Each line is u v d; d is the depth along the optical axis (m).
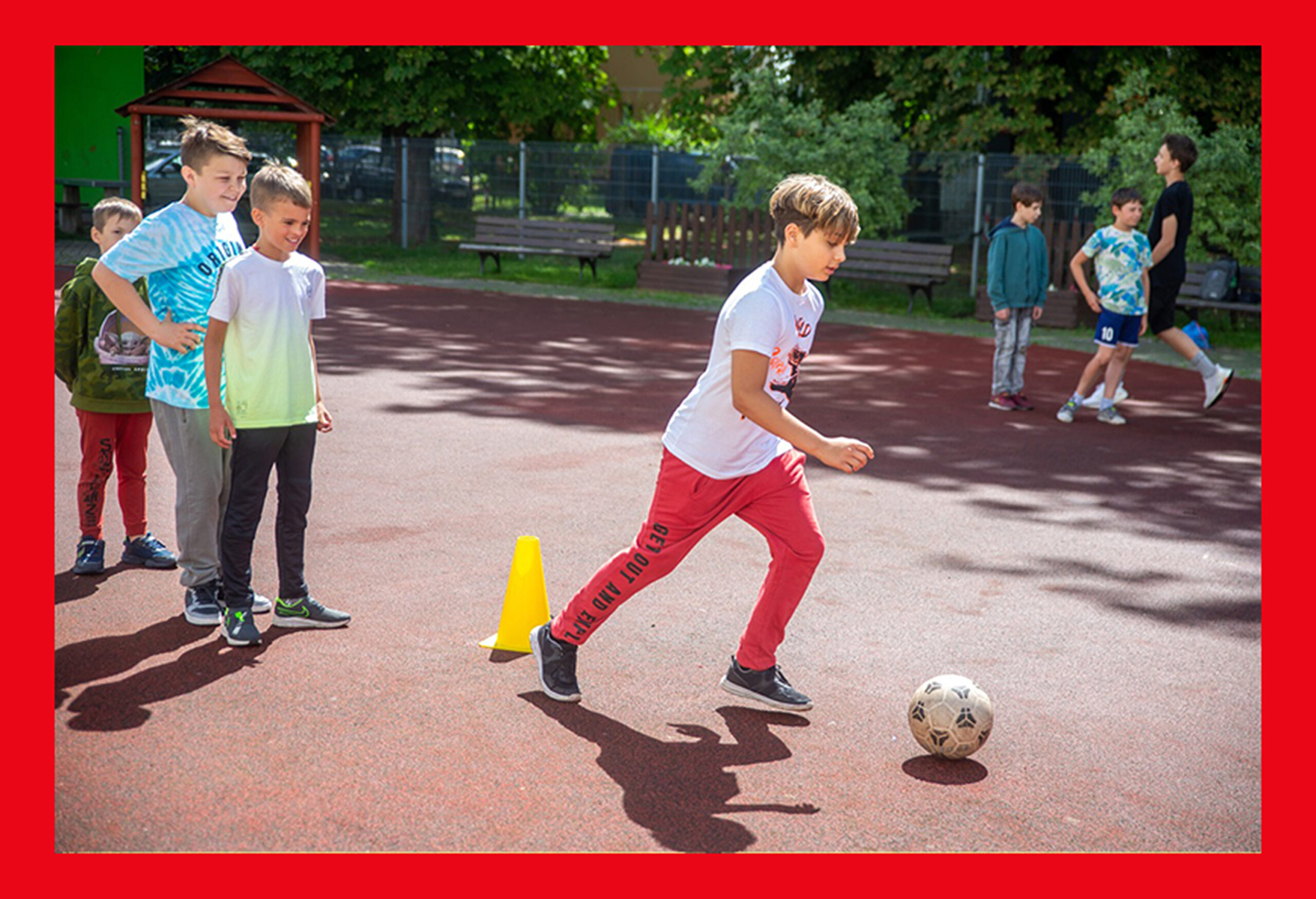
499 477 7.61
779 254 4.15
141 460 5.54
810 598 5.60
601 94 30.05
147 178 22.97
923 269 18.75
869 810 3.67
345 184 24.88
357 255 23.80
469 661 4.69
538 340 14.13
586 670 4.67
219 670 4.48
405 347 13.09
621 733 4.13
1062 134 23.06
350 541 6.16
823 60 22.16
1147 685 4.70
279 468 4.89
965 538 6.67
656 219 20.55
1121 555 6.45
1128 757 4.09
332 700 4.27
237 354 4.67
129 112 19.27
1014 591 5.80
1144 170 17.22
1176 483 8.12
